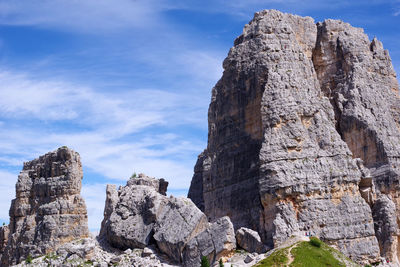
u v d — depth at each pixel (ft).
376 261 341.62
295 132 357.20
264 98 368.27
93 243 377.50
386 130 384.27
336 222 342.03
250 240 341.62
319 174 349.61
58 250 378.73
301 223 338.75
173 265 350.64
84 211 413.80
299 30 416.26
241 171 379.76
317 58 416.67
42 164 439.22
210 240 343.26
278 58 383.24
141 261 351.87
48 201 421.18
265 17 402.31
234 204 377.50
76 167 423.23
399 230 361.71
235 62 398.21
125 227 380.99
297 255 307.58
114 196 428.97
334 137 364.58
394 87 416.05
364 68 405.39
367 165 377.30
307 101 370.32
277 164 349.41
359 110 386.52
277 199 344.49
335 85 408.67
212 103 414.21
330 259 309.22
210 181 404.36
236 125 390.83
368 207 351.67
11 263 419.95
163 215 374.63
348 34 416.87
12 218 442.09
